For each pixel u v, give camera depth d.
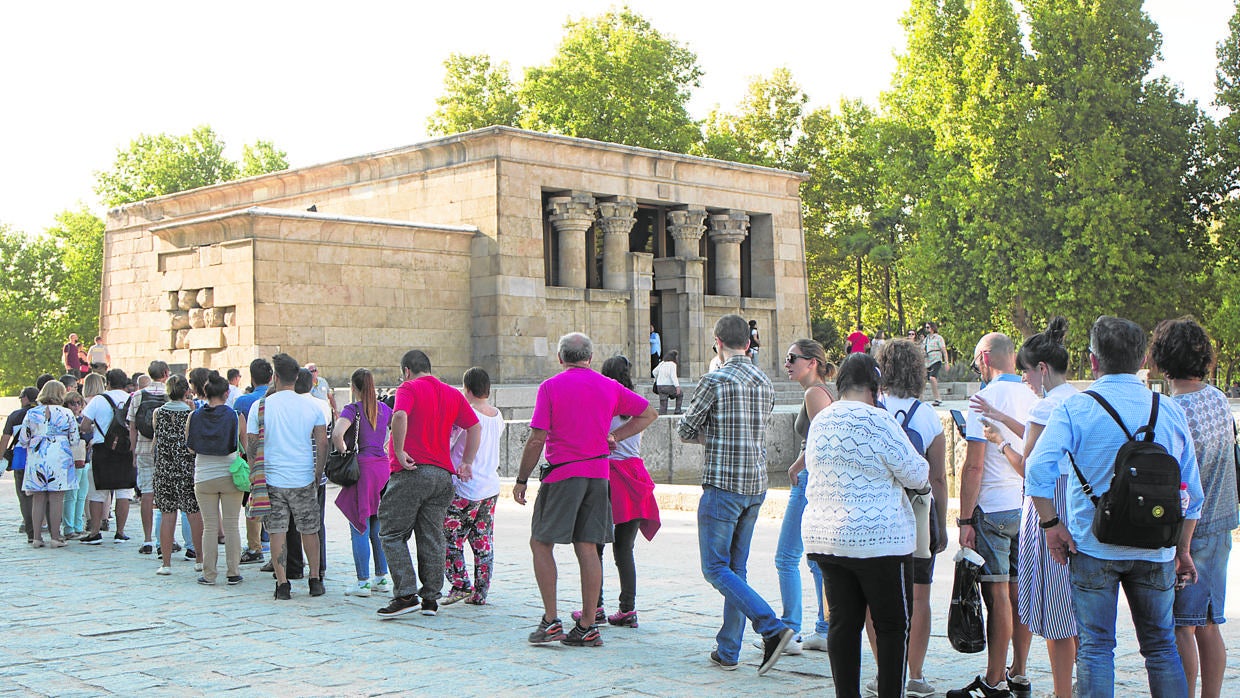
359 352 34.19
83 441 17.05
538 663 9.24
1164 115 52.12
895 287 76.06
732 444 9.10
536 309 36.78
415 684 8.58
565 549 15.77
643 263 39.78
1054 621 7.32
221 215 32.84
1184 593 7.18
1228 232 53.34
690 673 8.89
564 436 9.85
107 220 47.84
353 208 40.53
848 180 69.56
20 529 18.91
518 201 36.56
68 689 8.48
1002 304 53.44
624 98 60.97
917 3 56.59
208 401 13.34
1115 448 6.64
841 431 7.07
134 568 14.80
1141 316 52.88
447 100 65.12
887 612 6.98
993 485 8.07
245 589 13.14
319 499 13.75
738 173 42.66
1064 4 52.34
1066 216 50.09
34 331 90.06
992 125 51.47
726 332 9.42
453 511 11.95
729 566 9.32
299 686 8.54
